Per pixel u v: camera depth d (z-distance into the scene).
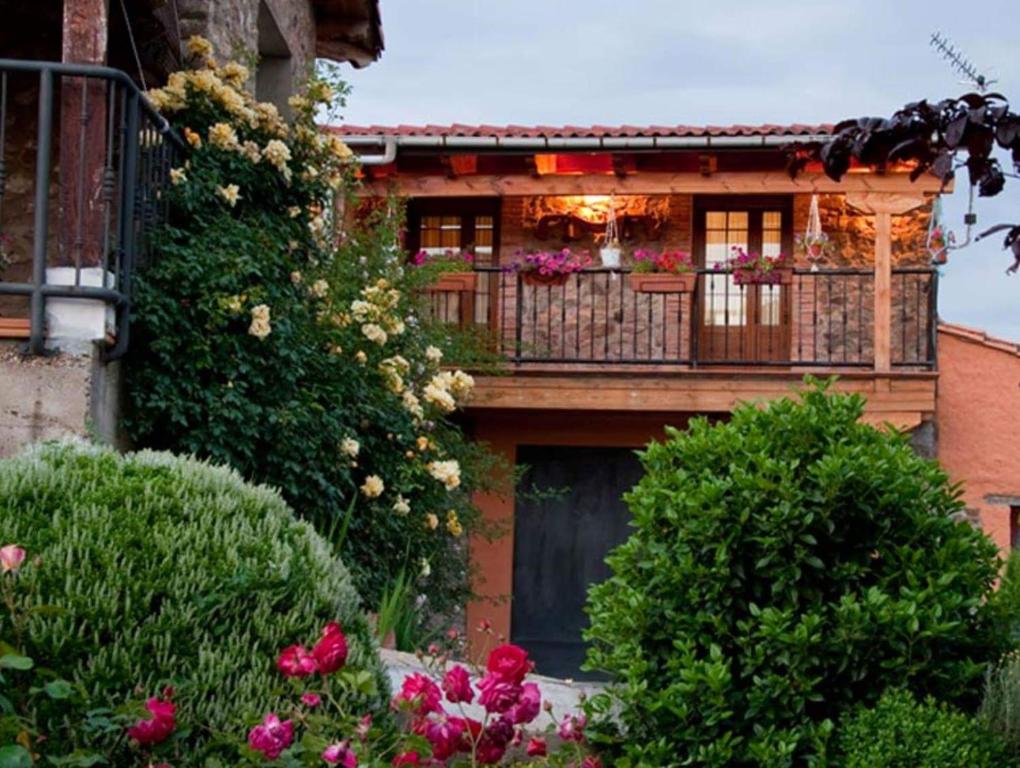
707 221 12.41
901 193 10.78
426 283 9.66
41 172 5.34
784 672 4.37
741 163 11.37
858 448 4.54
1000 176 3.28
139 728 3.04
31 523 3.63
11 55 7.40
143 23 6.93
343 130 11.22
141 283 5.85
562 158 11.40
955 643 4.41
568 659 12.02
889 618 4.25
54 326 5.34
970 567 4.49
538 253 11.62
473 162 11.53
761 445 4.67
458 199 12.68
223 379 6.22
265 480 6.12
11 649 2.87
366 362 7.57
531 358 11.38
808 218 12.20
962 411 11.28
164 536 3.67
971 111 3.19
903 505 4.52
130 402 5.98
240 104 6.97
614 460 12.27
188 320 6.09
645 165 11.52
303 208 7.53
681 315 11.77
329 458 6.67
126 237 5.59
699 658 4.55
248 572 3.65
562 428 12.11
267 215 7.07
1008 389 11.26
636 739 4.48
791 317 12.21
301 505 6.57
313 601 3.76
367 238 8.98
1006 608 4.53
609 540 12.21
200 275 6.08
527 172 11.65
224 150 6.80
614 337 12.23
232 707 3.46
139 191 5.91
